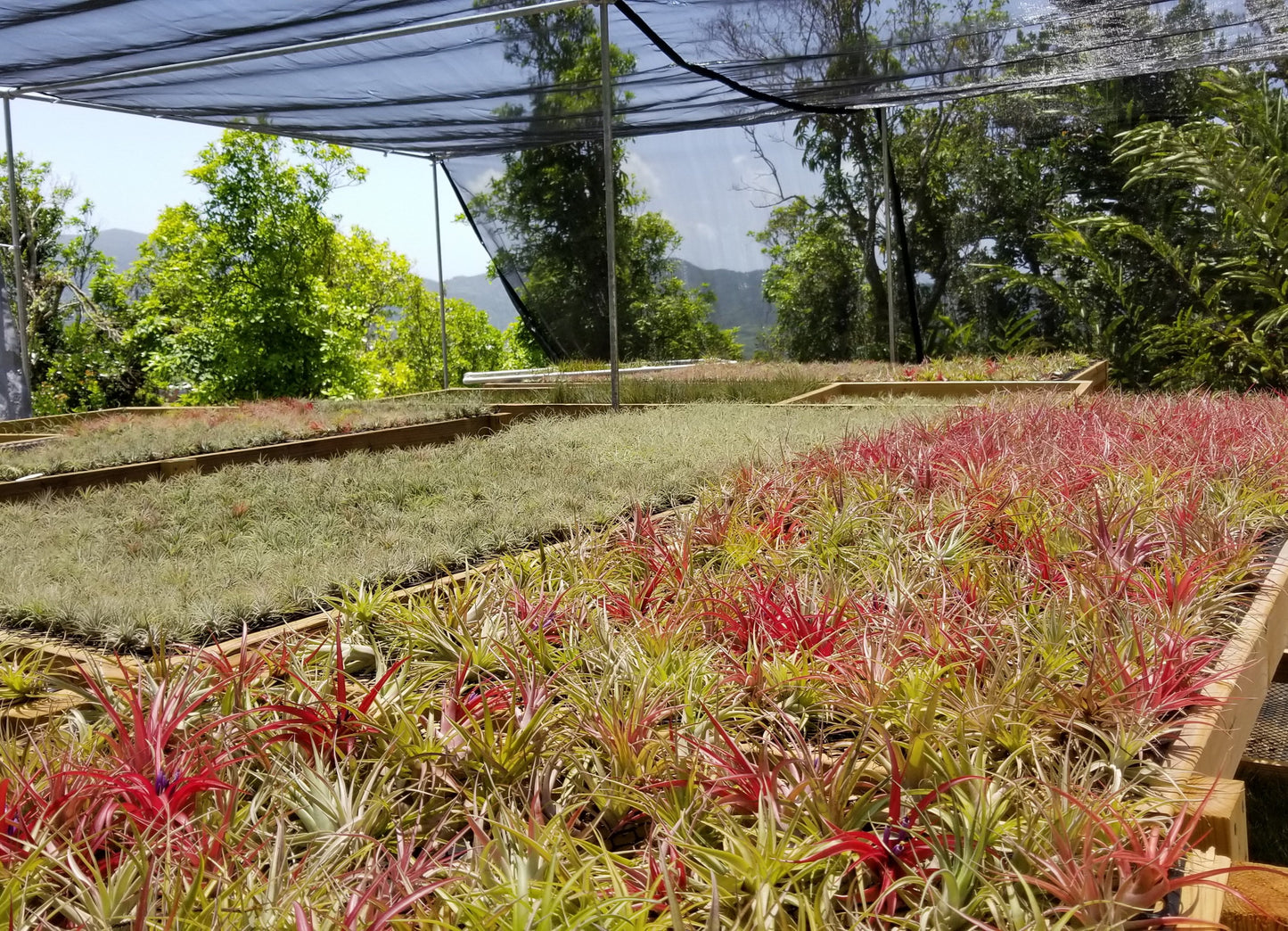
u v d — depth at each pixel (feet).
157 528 10.56
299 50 21.31
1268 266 33.76
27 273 44.04
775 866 3.61
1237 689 5.84
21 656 6.94
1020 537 8.23
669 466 13.08
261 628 7.34
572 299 37.58
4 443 18.76
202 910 3.43
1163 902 3.74
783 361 35.63
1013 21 22.48
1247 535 8.89
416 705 5.45
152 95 26.02
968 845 3.76
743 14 20.59
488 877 3.72
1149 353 35.96
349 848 4.12
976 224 38.91
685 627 6.32
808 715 5.66
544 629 6.53
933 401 21.76
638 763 4.72
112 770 4.53
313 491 12.08
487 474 12.95
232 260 44.19
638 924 3.37
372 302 58.23
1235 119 34.17
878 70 25.91
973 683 5.13
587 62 24.75
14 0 17.71
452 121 30.55
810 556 8.19
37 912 3.67
